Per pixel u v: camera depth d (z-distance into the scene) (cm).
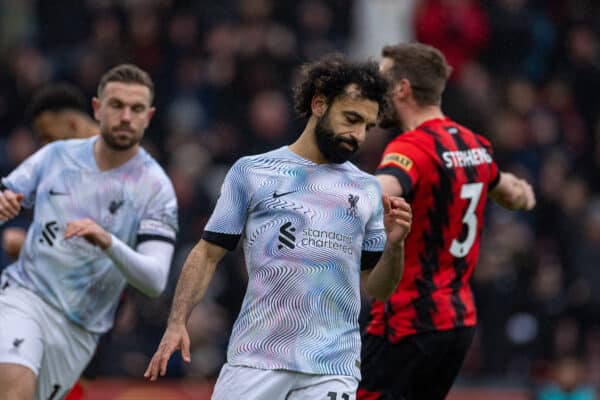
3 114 4894
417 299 2145
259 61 4925
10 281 2275
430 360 2159
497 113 5138
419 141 2155
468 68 5203
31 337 2200
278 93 4931
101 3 5169
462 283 2197
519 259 4306
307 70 1897
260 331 1834
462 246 2191
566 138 5288
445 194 2150
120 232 2269
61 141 2328
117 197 2269
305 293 1834
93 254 2255
